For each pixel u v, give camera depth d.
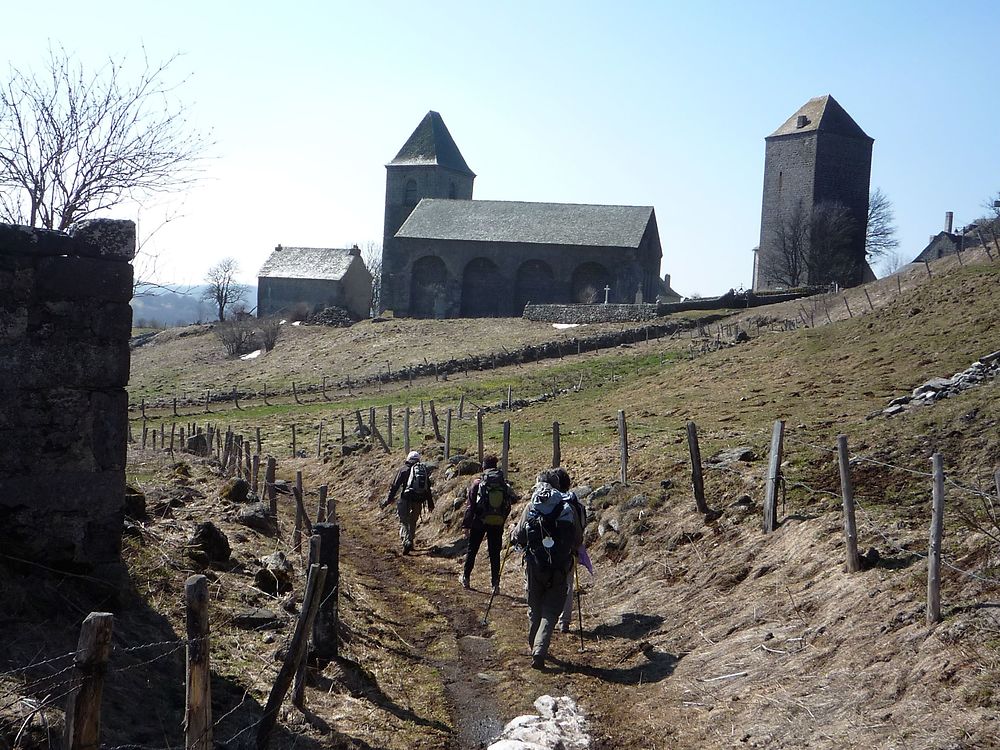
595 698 8.03
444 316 82.81
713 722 7.14
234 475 18.73
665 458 14.61
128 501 10.07
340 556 14.21
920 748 5.75
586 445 17.77
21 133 15.99
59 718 5.59
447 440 20.09
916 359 22.19
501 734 7.34
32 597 7.15
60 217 16.42
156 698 6.52
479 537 11.95
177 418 48.12
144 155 16.97
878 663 6.88
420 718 7.59
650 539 11.76
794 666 7.47
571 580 9.92
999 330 22.58
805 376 23.72
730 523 11.02
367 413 39.38
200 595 5.45
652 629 9.54
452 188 99.62
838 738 6.27
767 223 93.38
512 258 80.69
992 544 7.69
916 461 11.58
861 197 91.50
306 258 94.81
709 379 27.19
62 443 7.68
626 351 48.16
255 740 6.36
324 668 8.04
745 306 62.91
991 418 12.23
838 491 10.85
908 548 8.45
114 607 7.62
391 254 84.00
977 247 49.25
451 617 10.70
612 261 78.00
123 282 7.87
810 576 8.89
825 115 89.69
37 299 7.60
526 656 9.16
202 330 85.81
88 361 7.76
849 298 51.88
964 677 6.17
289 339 76.44
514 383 42.09
